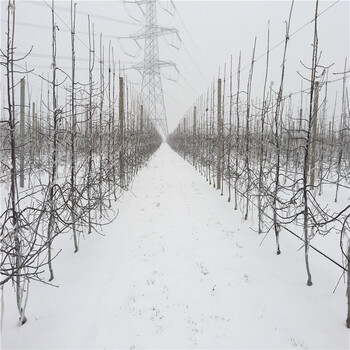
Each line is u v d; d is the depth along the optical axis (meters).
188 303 4.50
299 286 4.95
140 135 20.72
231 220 8.49
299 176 13.50
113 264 5.72
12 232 3.58
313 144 10.87
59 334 3.81
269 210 8.89
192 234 7.37
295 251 6.23
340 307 4.37
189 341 3.69
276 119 5.86
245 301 4.56
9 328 3.93
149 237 7.18
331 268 5.43
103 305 4.39
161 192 12.53
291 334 3.85
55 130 4.85
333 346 3.64
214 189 13.16
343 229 3.93
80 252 6.26
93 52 6.47
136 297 4.64
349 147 12.46
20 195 10.63
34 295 4.67
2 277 5.10
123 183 12.12
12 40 3.47
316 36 4.43
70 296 4.64
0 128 3.95
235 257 6.04
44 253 6.21
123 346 3.59
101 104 7.71
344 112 10.32
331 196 11.51
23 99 10.54
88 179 6.46
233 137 11.77
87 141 7.18
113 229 7.73
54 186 4.80
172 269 5.55
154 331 3.87
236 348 3.59
